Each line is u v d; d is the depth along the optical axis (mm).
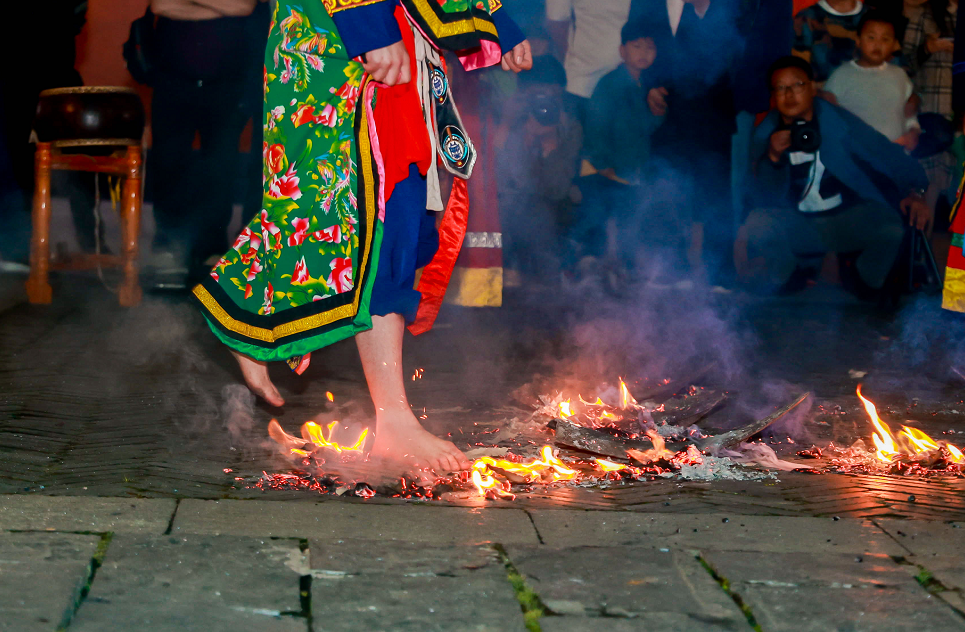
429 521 2420
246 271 3219
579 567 2109
